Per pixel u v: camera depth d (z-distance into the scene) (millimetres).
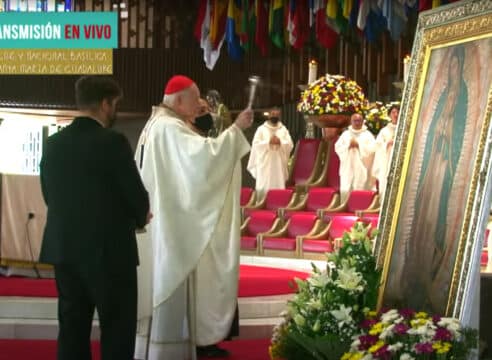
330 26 17859
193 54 22219
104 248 4762
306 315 5031
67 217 4793
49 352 6301
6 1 21078
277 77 21266
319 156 15531
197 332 6129
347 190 14648
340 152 14727
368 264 5164
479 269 4195
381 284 5039
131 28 22203
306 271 11172
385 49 18391
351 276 4957
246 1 19641
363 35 19062
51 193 4867
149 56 22188
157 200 6055
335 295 4973
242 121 6023
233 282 6195
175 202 6047
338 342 4672
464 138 4492
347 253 5324
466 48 4676
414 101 5164
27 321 6996
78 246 4762
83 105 4965
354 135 14750
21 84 21109
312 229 13414
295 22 18672
